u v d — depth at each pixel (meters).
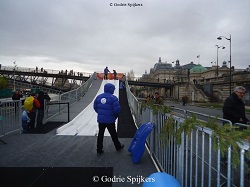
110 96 5.54
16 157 5.06
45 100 10.50
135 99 11.91
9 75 61.28
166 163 3.96
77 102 20.23
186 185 3.07
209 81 53.12
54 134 7.73
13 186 3.51
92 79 35.19
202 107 33.16
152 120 5.42
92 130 8.91
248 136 2.06
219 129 2.35
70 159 4.96
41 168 4.36
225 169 2.88
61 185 3.58
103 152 5.55
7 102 7.24
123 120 11.83
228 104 4.75
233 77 41.03
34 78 63.16
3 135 7.05
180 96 62.19
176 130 3.46
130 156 5.26
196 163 2.85
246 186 2.44
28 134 7.67
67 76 65.00
